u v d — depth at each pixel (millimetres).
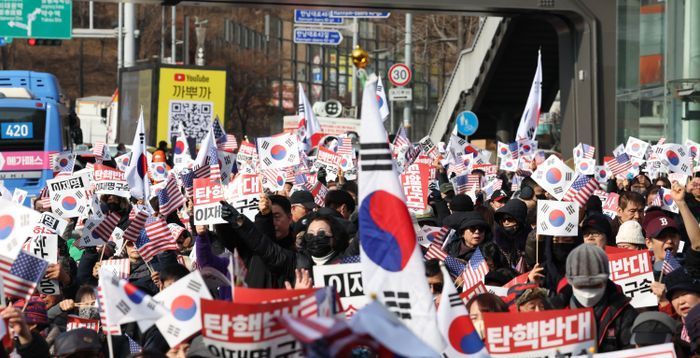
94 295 17719
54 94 65500
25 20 73375
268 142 29812
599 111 57188
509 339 12852
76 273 23141
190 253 22281
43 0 73000
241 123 163750
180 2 52938
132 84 85750
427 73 169875
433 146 37781
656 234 18719
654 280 17266
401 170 35812
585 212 23500
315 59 195625
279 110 181125
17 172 59875
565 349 12805
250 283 16641
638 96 56875
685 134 52875
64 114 64438
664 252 18750
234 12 173500
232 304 11766
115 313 12594
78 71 169250
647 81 56344
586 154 35031
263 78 168000
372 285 11250
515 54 71625
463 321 12266
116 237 23547
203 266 17172
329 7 54281
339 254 16734
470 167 36938
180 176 30891
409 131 112938
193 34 162875
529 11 56500
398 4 54000
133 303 12625
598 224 17812
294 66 189375
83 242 22203
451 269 19406
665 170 35125
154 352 12688
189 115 81125
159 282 18547
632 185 32375
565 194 22578
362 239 11266
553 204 18531
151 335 16344
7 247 14312
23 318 13750
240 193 19844
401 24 160875
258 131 167875
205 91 81375
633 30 56906
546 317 12836
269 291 12602
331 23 82812
